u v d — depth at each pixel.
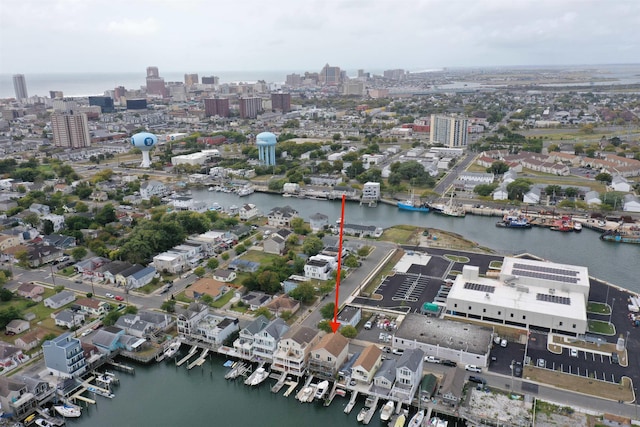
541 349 149.38
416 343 147.12
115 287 194.38
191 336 157.62
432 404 125.44
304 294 175.62
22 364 145.00
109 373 142.62
